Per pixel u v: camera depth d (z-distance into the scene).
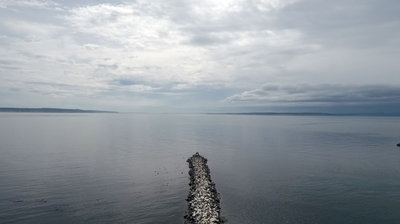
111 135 127.88
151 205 38.59
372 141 107.81
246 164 64.38
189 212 35.41
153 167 60.41
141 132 146.88
